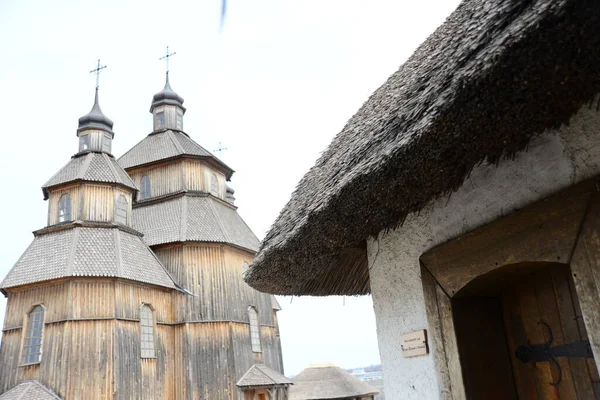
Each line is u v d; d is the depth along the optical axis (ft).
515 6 6.54
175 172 100.63
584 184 6.83
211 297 85.66
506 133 7.38
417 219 10.80
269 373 85.25
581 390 7.86
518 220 7.92
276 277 14.43
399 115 8.73
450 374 9.41
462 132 7.21
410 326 10.88
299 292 16.51
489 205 8.70
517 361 9.30
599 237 6.58
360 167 8.85
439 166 8.08
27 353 69.36
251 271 14.55
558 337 8.33
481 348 9.39
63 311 68.85
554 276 8.42
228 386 80.84
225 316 85.35
